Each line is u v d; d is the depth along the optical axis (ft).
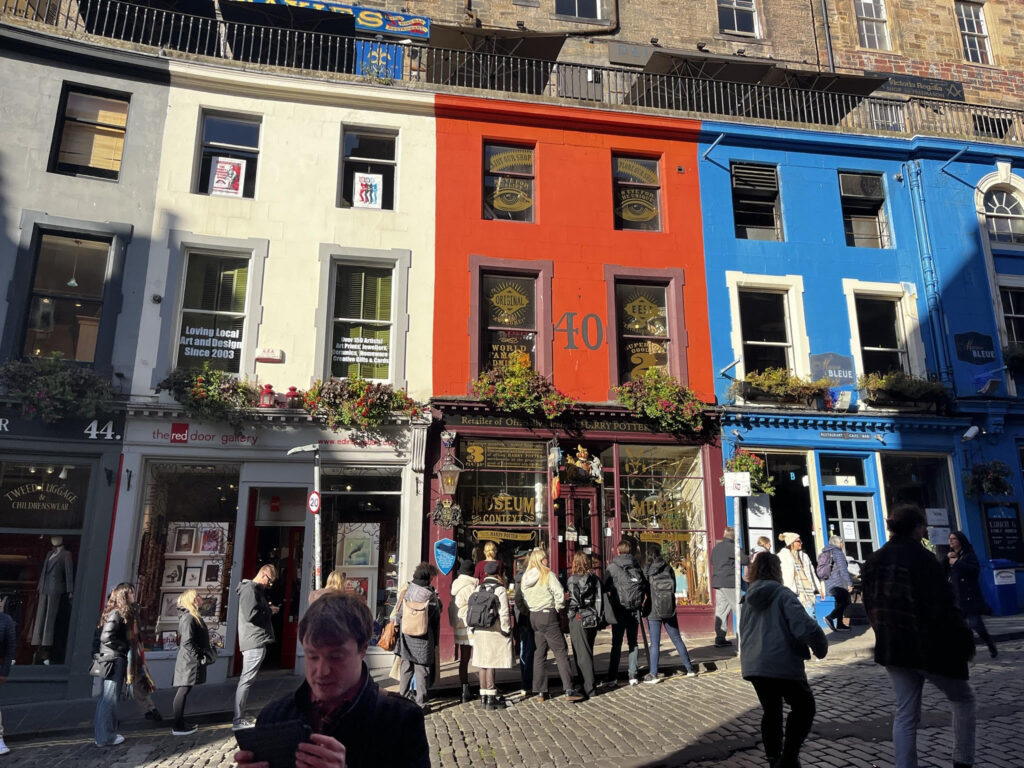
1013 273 50.08
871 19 65.31
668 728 22.68
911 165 50.65
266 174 42.19
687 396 42.57
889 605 15.17
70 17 49.16
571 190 45.93
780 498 43.98
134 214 39.78
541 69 51.85
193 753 22.99
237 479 38.47
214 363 39.68
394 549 38.88
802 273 47.47
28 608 34.60
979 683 25.67
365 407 38.34
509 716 25.43
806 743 20.04
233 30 52.39
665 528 42.32
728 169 48.60
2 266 37.11
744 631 17.07
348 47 53.83
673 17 61.52
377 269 42.91
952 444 45.70
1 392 35.35
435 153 44.70
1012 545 44.60
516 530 40.52
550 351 43.09
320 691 7.36
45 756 22.97
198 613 26.66
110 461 36.32
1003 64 65.98
